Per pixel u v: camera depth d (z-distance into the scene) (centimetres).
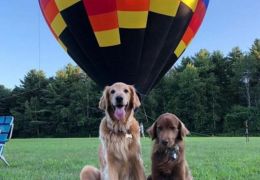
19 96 7950
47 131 7544
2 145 1389
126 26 1362
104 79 1450
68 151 2083
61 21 1447
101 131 761
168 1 1377
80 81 7894
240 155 1656
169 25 1409
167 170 701
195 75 7581
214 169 1155
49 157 1683
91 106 7519
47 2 1491
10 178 1025
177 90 7625
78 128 7481
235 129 7019
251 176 1027
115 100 738
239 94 7838
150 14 1374
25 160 1537
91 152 1986
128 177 757
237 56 8262
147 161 1348
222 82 8019
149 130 726
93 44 1402
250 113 7019
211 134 6925
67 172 1142
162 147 699
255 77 7769
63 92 7738
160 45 1420
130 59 1400
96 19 1357
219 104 7662
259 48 8081
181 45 1496
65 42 1497
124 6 1342
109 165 741
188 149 2078
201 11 1528
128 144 744
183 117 7531
